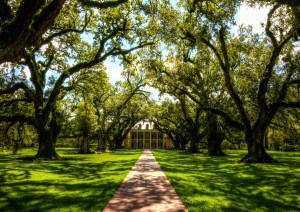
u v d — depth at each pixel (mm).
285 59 26172
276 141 57719
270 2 13781
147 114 69500
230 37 26344
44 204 8359
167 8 21719
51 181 13305
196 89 37438
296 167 21156
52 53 28703
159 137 114875
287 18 21031
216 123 41250
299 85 27219
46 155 28781
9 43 8633
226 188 11508
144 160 27438
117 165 21953
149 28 24203
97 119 51969
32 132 35062
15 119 29156
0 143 32250
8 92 27375
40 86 28812
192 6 20281
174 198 9031
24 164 22438
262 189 11383
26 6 8445
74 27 27219
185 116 51000
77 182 12961
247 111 30781
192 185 11906
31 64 27156
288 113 33688
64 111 41531
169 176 14484
